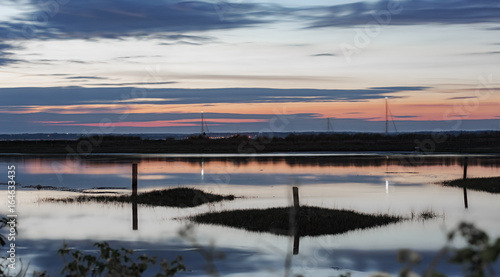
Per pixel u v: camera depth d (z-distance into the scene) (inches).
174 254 659.4
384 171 2148.1
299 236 802.2
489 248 112.8
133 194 1063.6
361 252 682.8
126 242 739.4
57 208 1127.0
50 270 542.3
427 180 1753.2
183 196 1266.0
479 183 1582.2
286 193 1412.4
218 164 2640.3
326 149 4050.2
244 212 964.0
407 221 929.5
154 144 4904.0
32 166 2532.0
